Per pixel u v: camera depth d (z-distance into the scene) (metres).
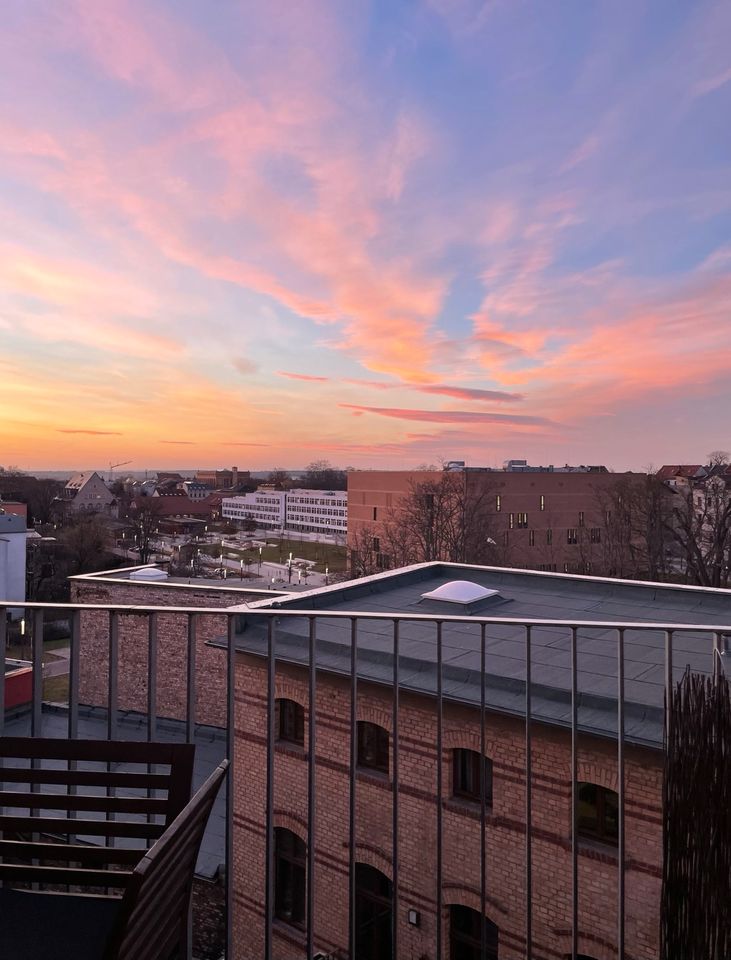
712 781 2.62
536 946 8.94
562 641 11.16
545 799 8.95
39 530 89.50
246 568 90.69
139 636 23.78
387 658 10.66
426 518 54.75
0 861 3.12
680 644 10.67
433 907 9.93
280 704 12.02
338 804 11.06
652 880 8.09
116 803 2.42
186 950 2.15
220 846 12.58
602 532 61.28
